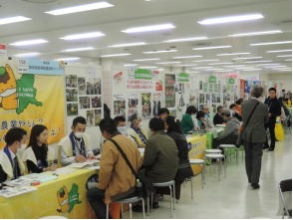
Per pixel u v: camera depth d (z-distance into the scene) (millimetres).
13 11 5578
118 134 3346
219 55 12555
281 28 7309
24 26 6754
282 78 23281
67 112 4547
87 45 9453
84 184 3387
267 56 12992
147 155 3891
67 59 12617
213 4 5383
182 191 4902
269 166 6555
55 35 7777
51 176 3178
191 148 5613
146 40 8789
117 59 13664
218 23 6742
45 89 4078
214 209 4078
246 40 9023
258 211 3977
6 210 2582
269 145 8945
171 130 4496
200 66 17578
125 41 8906
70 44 9180
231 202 4348
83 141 4102
